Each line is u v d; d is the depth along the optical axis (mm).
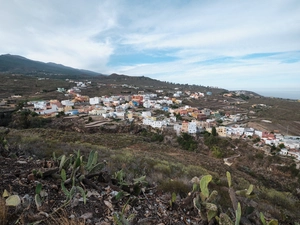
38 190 2463
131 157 8688
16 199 2221
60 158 3926
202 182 2850
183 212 3021
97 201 2828
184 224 2730
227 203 4336
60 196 2736
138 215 2787
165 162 9148
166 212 2961
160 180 4996
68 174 3348
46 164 3719
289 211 5656
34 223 2021
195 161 15750
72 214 2387
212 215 2631
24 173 3188
